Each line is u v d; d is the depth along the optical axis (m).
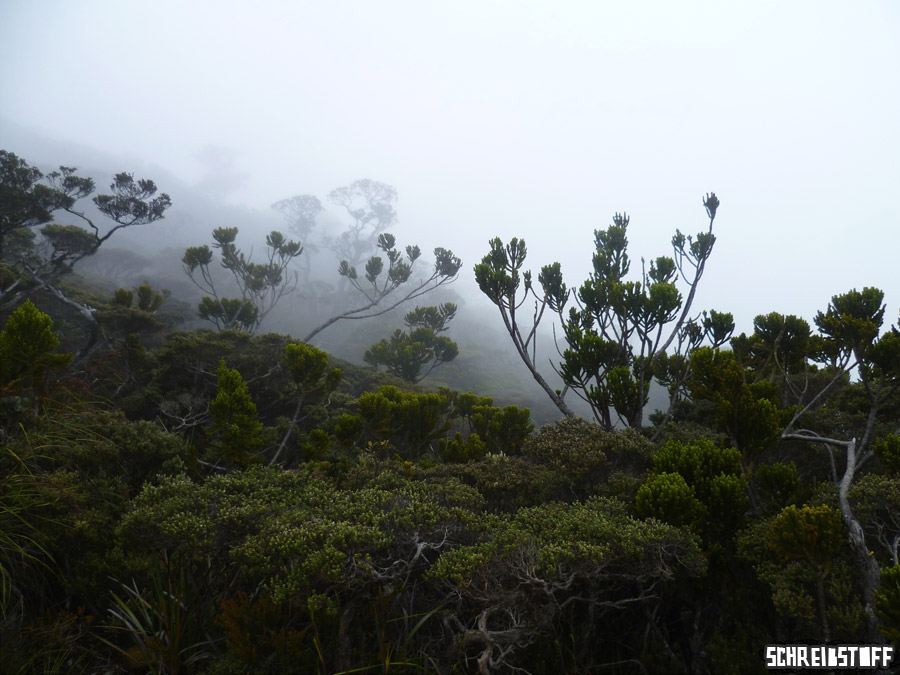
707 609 3.51
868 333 4.59
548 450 5.16
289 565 3.04
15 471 4.21
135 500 3.70
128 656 3.21
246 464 5.56
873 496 3.49
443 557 3.04
